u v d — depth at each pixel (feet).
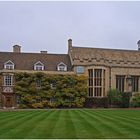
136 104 195.21
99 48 206.69
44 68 190.90
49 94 182.50
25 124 68.54
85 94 186.60
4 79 180.55
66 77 185.06
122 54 206.39
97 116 97.40
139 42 226.38
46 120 79.56
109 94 190.90
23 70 183.73
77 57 192.24
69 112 122.01
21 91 179.42
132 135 52.11
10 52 198.08
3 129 59.00
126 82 199.21
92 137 49.80
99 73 192.54
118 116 98.78
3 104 179.42
